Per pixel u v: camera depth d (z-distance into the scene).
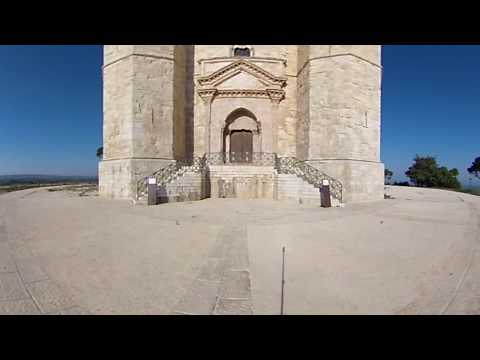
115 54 19.22
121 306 3.86
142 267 5.41
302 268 5.38
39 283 4.63
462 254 6.28
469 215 12.05
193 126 23.48
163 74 19.19
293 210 13.37
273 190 18.66
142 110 18.38
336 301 4.02
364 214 12.21
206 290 4.39
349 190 18.03
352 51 18.47
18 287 4.47
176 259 5.89
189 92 23.64
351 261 5.80
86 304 3.92
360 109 18.94
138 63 18.31
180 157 21.36
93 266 5.45
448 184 40.62
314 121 19.45
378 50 20.03
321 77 19.19
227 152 23.72
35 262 5.68
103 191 19.72
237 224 9.56
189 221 10.06
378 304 3.93
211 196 19.09
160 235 7.96
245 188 19.17
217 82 22.95
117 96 19.09
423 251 6.54
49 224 9.44
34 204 14.99
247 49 24.19
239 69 22.80
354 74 18.59
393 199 20.12
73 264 5.56
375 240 7.55
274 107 23.00
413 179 44.06
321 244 7.12
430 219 10.95
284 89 23.31
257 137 23.59
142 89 18.41
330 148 18.66
